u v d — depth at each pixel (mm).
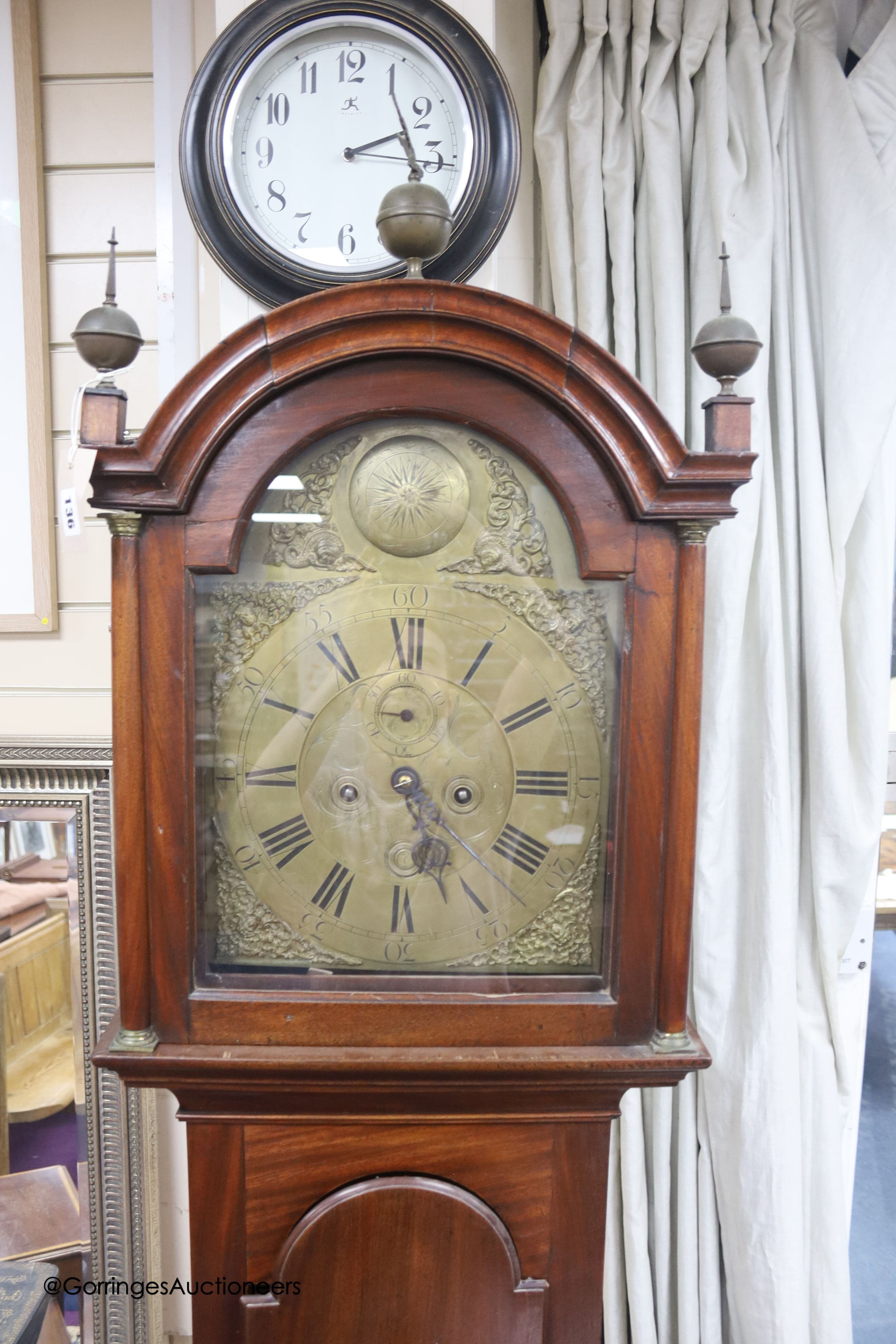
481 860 909
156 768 865
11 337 1371
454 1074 875
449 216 855
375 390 842
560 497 862
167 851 870
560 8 1240
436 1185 936
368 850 908
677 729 865
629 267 1246
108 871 1428
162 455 807
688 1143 1326
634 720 870
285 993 893
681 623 857
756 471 1207
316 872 905
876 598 1285
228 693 886
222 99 1106
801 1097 1318
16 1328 1015
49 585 1404
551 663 894
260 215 1129
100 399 804
